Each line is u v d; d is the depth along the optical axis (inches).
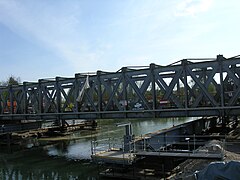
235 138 981.8
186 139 1003.9
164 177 699.4
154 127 2097.7
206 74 1074.7
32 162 1132.5
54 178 903.1
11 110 1611.7
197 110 967.0
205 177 351.6
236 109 908.6
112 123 2438.5
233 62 900.0
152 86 1048.8
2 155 1286.9
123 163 756.6
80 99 1245.1
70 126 2011.6
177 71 1002.1
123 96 1123.9
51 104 1387.8
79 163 1074.1
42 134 1772.9
